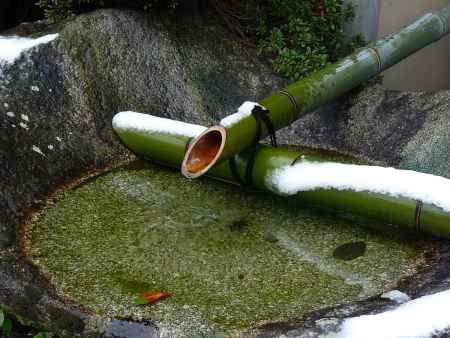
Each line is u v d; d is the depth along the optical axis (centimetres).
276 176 111
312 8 163
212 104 145
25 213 112
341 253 104
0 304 91
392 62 143
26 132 120
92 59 134
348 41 168
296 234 109
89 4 149
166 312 90
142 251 104
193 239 108
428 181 98
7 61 124
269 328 82
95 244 106
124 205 117
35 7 174
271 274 99
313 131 144
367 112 142
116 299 93
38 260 101
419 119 134
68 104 128
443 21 148
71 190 121
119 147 132
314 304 92
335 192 105
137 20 144
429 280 92
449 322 77
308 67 151
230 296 94
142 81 140
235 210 116
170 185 124
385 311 81
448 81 182
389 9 174
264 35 162
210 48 152
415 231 101
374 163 134
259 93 149
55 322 88
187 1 154
